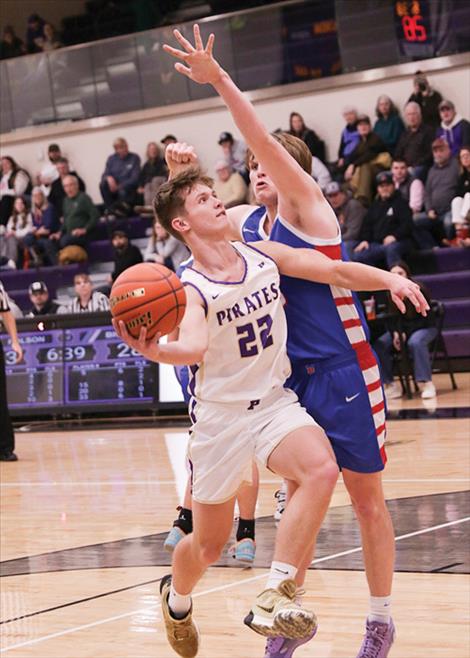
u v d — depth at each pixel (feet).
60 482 38.52
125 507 32.37
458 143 66.74
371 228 65.41
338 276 15.69
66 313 57.52
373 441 16.19
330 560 23.09
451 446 37.83
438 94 68.95
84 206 79.20
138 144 82.79
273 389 15.43
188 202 15.48
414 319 53.98
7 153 87.25
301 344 16.26
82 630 19.54
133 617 20.18
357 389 16.14
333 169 71.77
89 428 55.01
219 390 15.33
